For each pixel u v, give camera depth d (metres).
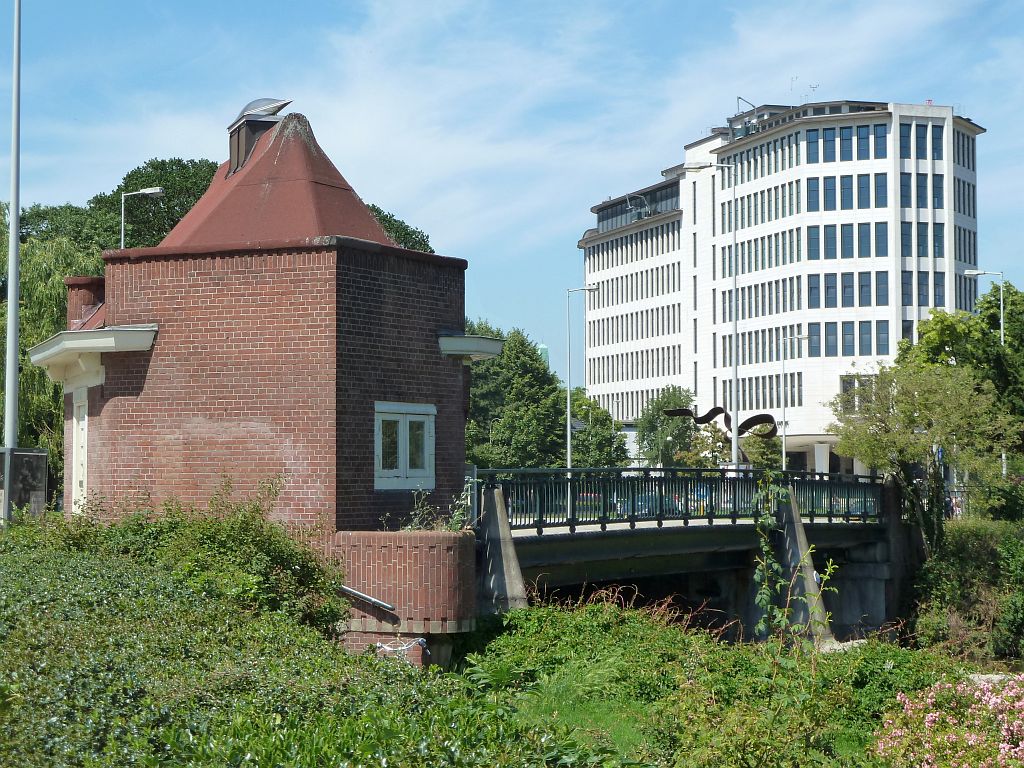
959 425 42.31
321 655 12.98
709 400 105.69
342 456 20.42
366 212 23.34
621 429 88.19
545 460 77.62
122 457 21.38
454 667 19.75
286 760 8.89
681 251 109.88
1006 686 15.71
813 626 18.20
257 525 18.61
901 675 20.03
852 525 39.66
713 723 13.62
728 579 34.62
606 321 122.69
